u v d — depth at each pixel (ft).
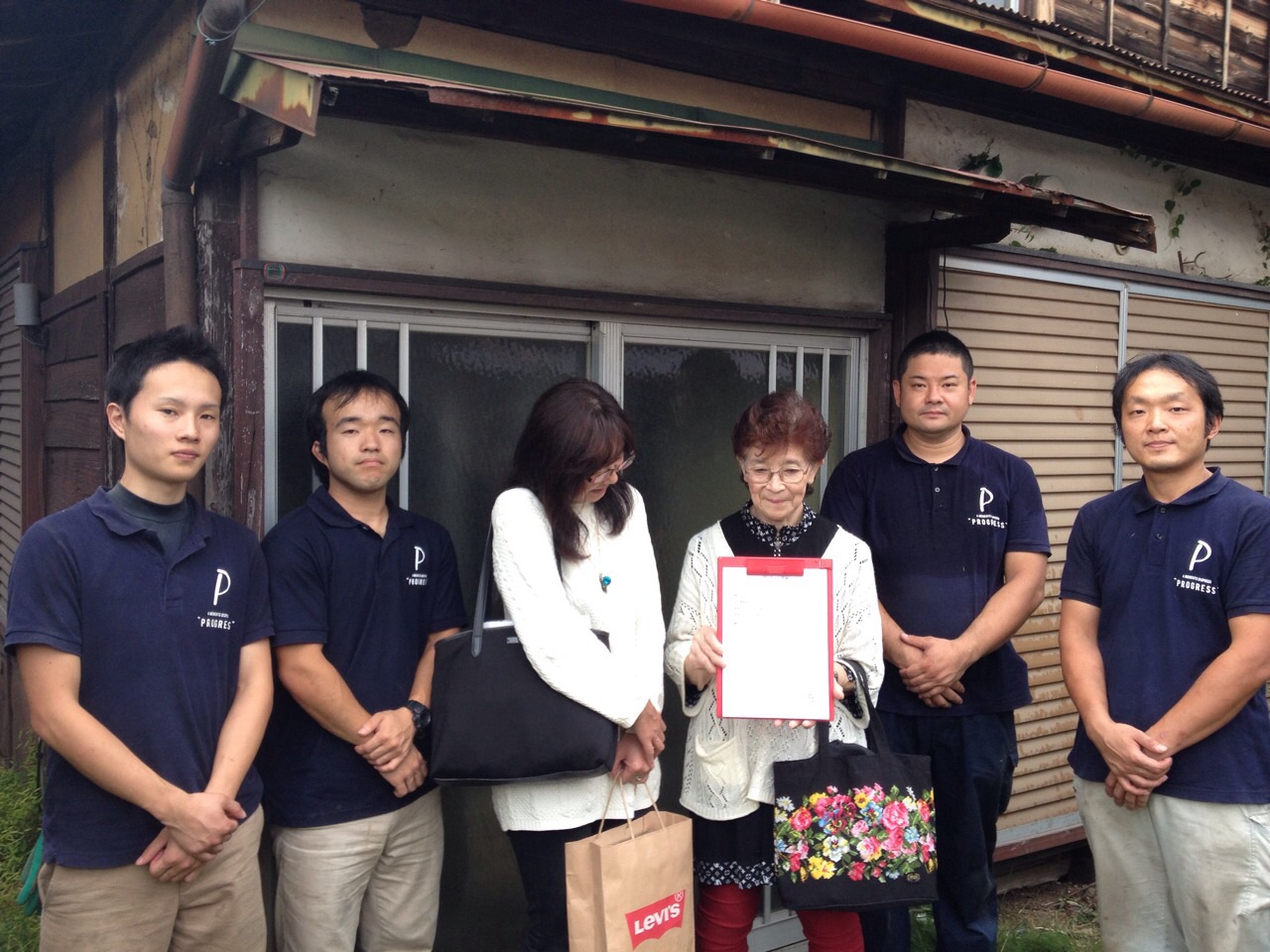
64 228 12.83
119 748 5.91
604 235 9.32
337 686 6.96
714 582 7.77
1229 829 7.20
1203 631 7.39
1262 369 15.47
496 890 9.21
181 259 7.50
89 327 11.03
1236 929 7.29
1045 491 12.80
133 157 9.91
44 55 11.13
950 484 9.08
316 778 7.11
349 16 8.07
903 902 6.94
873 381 11.27
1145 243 9.90
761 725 7.53
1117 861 7.91
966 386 9.11
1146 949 7.88
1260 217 15.26
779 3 8.23
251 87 6.43
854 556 7.75
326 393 7.26
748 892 7.73
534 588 6.73
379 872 7.52
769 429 7.35
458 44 8.62
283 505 8.04
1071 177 13.00
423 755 7.45
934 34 11.14
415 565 7.59
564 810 6.90
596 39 9.26
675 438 10.09
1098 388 13.29
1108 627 7.90
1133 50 15.52
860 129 11.35
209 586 6.46
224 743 6.40
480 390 8.98
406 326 8.47
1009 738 9.27
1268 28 17.28
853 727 7.67
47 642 5.85
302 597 7.00
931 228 10.78
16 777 13.35
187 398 6.24
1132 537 7.84
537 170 8.90
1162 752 7.25
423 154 8.34
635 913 6.54
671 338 9.84
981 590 9.00
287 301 7.93
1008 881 13.06
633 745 7.12
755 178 9.43
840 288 11.00
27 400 13.57
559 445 6.88
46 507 13.44
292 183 7.82
